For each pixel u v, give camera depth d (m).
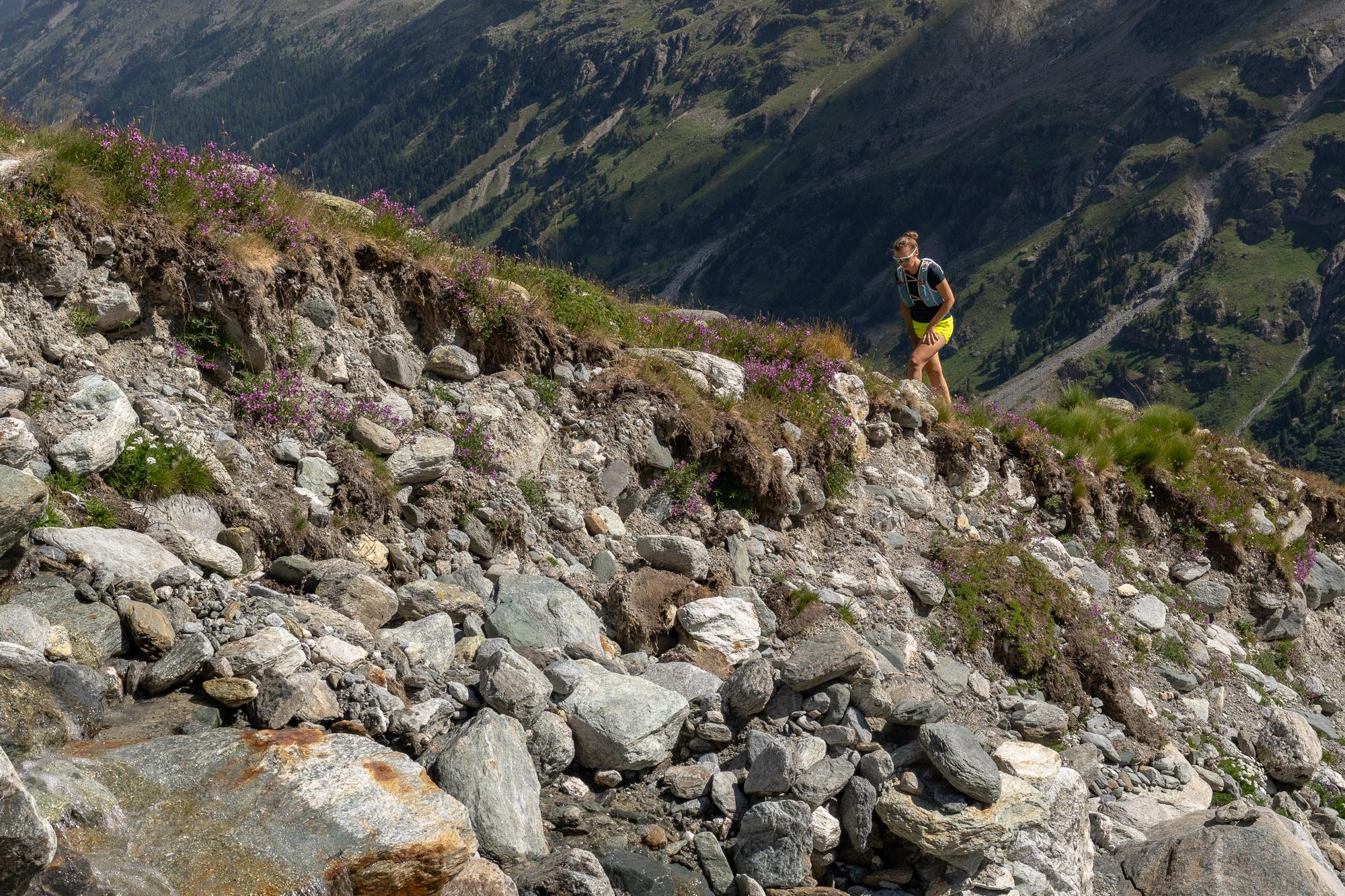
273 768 5.70
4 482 6.01
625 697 8.03
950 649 11.88
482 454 10.45
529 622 8.80
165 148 10.02
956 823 7.59
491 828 6.50
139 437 8.05
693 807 7.73
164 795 5.38
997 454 15.71
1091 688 12.40
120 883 4.75
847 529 12.98
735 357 14.41
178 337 9.17
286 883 5.02
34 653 5.57
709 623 9.62
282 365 9.75
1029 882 7.96
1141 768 11.38
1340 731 16.06
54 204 8.42
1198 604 16.64
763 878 7.36
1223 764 12.60
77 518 7.20
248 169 10.78
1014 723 10.77
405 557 9.14
